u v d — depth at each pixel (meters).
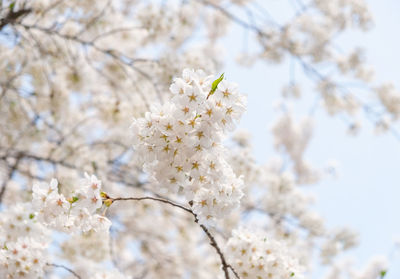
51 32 5.39
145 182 6.25
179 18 6.67
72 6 6.04
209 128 2.32
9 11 4.59
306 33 8.79
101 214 2.59
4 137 6.38
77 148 6.20
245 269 3.06
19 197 6.18
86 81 6.62
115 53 6.55
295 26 8.68
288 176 8.15
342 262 10.18
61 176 6.08
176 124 2.31
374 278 9.73
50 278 5.26
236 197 2.51
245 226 3.33
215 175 2.40
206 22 9.52
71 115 7.16
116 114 6.75
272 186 8.05
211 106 2.31
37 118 6.29
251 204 7.75
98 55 6.64
